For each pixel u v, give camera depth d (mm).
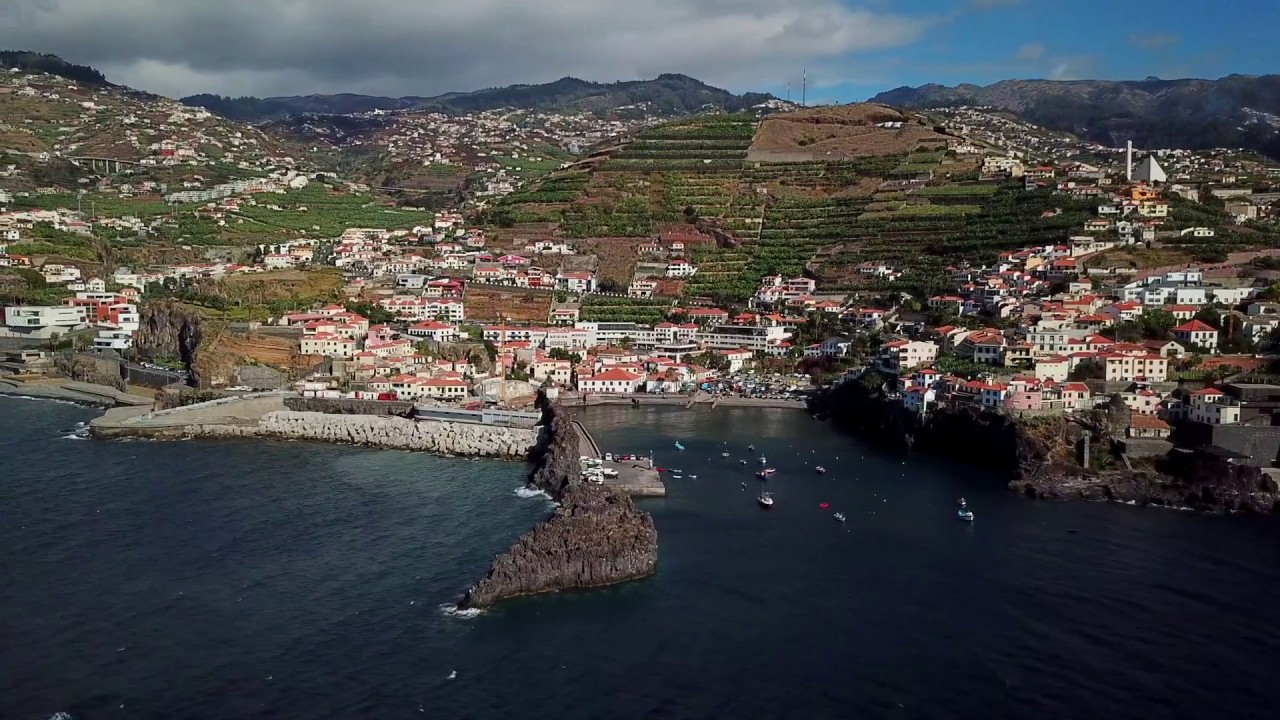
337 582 172750
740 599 170250
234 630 154500
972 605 168500
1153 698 139250
